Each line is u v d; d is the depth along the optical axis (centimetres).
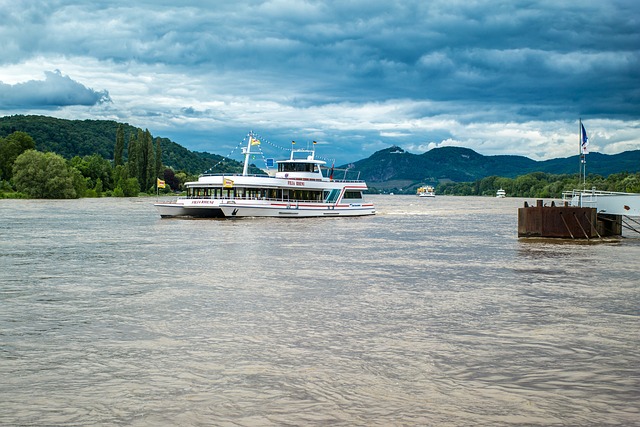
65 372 1909
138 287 3347
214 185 9112
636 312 2775
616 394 1755
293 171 9631
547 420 1579
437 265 4338
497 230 7988
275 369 1942
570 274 3944
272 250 5200
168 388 1778
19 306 2839
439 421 1569
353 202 10612
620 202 6475
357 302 2961
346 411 1627
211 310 2762
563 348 2189
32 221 8812
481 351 2147
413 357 2073
